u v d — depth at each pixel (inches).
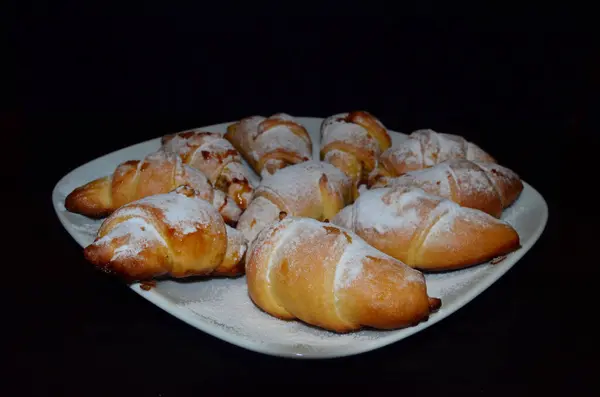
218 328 17.9
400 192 20.5
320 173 22.2
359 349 17.2
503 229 20.0
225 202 22.1
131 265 18.5
